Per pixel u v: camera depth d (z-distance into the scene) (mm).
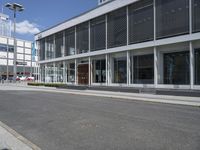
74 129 7359
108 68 24281
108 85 24109
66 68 31625
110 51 23625
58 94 20844
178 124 7887
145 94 18359
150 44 19516
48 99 16234
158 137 6316
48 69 36438
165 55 19359
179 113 10133
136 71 21375
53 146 5715
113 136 6480
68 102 14375
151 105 12945
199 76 16672
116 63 23672
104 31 24922
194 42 16844
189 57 17438
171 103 13523
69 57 30203
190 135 6488
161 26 19125
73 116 9500
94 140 6133
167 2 18781
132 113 10148
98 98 17047
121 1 22453
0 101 15023
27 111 10945
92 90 23953
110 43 24078
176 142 5840
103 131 7051
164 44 18453
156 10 19469
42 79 38219
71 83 30375
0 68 74562
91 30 26828
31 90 26328
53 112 10570
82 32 28375
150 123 8086
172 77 18750
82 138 6344
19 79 65438
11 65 77750
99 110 11047
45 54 36969
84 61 28156
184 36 17031
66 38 31484
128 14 22062
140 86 20656
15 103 13945
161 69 19516
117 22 23359
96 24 26109
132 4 21672
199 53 16672
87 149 5426
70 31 30609
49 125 7973
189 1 16969
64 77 31859
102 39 25172
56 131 7164
